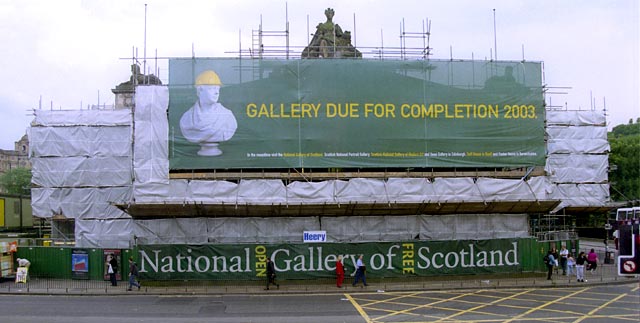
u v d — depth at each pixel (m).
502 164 33.94
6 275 30.75
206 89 32.53
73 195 33.88
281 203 31.67
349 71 33.25
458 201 32.41
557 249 34.62
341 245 29.61
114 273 29.05
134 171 32.09
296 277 29.30
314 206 31.78
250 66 32.84
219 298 25.56
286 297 25.84
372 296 25.91
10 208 43.84
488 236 33.69
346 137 32.94
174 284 28.94
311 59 33.09
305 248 29.44
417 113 33.41
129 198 33.75
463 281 30.19
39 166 33.84
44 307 22.98
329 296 26.05
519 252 31.16
